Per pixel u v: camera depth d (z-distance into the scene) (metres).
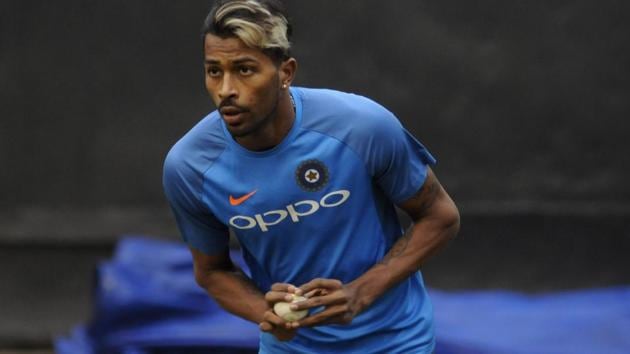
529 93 25.42
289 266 11.60
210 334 21.39
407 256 11.57
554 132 25.50
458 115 25.55
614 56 25.23
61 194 25.84
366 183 11.23
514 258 25.75
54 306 25.55
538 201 25.69
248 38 10.10
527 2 25.23
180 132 25.78
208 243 12.08
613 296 24.45
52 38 25.55
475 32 25.38
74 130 25.75
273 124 10.87
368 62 25.52
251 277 12.41
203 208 11.62
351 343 12.00
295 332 11.16
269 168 11.08
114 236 25.77
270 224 11.30
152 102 25.72
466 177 25.72
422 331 12.20
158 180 25.89
